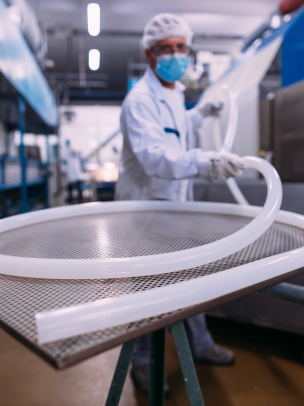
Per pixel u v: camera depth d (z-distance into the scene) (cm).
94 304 26
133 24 636
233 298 32
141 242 48
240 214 72
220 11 571
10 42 280
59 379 120
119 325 26
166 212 81
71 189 667
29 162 444
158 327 27
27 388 115
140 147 96
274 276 35
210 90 336
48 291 32
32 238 52
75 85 790
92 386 115
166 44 119
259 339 148
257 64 237
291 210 120
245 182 135
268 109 193
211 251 37
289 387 113
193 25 626
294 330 127
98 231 57
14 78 291
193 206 81
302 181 167
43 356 22
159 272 35
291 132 173
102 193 512
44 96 484
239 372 123
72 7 554
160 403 69
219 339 149
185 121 135
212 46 705
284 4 305
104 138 814
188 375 61
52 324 23
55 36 667
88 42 701
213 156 75
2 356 137
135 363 115
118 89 962
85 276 34
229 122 101
